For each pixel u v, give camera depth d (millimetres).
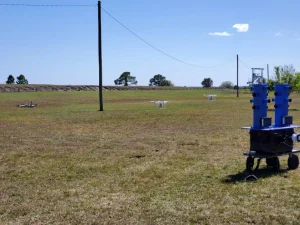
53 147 13117
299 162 9820
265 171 8766
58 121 22844
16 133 17109
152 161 10445
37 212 6230
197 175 8586
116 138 15320
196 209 6195
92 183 8062
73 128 19062
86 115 27094
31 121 22922
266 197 6770
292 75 39750
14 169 9578
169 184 7832
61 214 6102
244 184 7625
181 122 21812
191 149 12438
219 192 7117
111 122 22016
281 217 5766
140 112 29891
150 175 8688
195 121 22344
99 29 32125
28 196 7141
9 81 116812
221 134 16172
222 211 6074
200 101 51062
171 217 5875
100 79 32469
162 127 19297
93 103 47531
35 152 12109
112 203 6625
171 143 13820
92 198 6945
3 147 13156
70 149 12680
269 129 8219
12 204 6648
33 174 9008
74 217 5957
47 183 8141
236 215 5887
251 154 8336
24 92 73000
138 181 8148
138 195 7078
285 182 7742
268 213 5953
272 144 8273
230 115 26688
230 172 8820
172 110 32406
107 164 10086
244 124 20391
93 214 6090
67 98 59781
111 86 107312
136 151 12156
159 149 12523
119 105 42188
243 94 82375
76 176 8766
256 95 8406
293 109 32500
